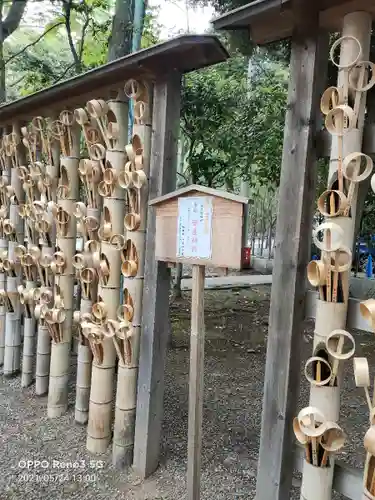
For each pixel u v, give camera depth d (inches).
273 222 408.2
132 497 85.4
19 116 131.4
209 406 130.2
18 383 138.6
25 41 289.1
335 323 62.2
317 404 63.3
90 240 106.4
